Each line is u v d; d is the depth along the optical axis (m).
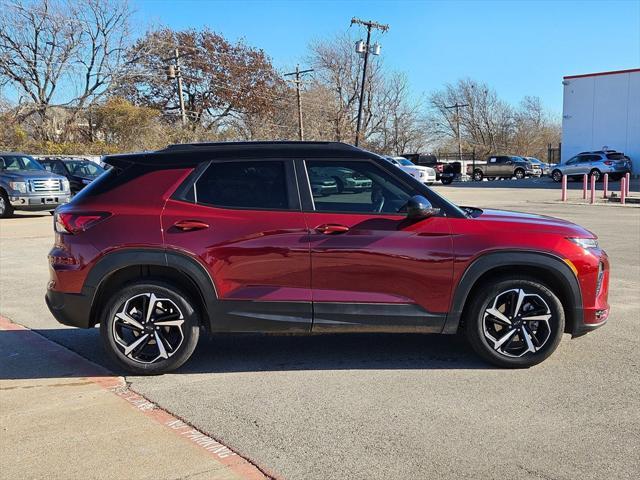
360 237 4.57
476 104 77.19
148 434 3.72
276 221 4.59
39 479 3.18
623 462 3.32
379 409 4.07
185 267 4.56
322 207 4.66
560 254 4.61
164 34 44.75
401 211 4.66
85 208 4.70
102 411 4.07
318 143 4.82
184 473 3.24
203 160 4.75
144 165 4.77
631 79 36.66
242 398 4.30
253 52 52.25
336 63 56.56
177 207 4.64
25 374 4.82
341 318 4.62
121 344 4.70
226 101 50.88
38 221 17.41
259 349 5.44
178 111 49.50
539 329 4.78
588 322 4.75
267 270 4.59
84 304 4.64
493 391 4.36
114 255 4.57
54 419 3.94
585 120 38.81
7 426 3.83
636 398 4.21
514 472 3.23
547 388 4.40
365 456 3.42
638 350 5.23
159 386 4.55
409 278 4.60
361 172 4.72
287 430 3.77
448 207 4.71
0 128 34.25
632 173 36.44
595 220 15.47
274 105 53.50
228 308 4.61
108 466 3.31
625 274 8.52
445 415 3.96
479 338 4.76
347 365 4.98
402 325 4.66
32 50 36.47
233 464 3.34
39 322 6.38
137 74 41.06
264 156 4.75
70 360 5.16
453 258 4.59
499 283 4.68
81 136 38.69
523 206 19.92
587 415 3.94
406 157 40.97
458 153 73.69
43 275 8.99
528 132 81.50
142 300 4.70
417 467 3.29
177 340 4.74
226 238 4.57
